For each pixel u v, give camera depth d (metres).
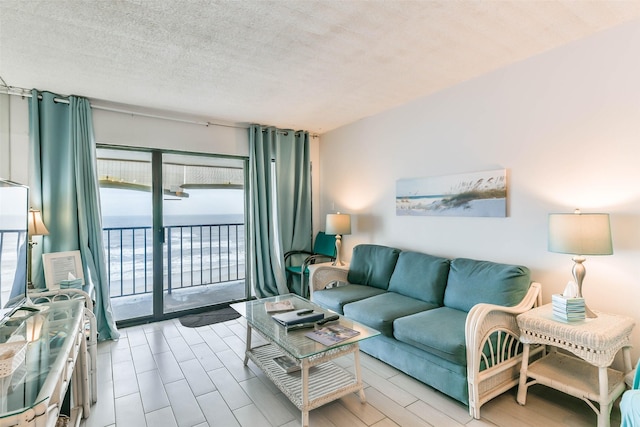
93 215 3.19
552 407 2.04
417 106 3.40
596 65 2.17
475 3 1.81
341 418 1.97
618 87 2.09
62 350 1.42
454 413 2.00
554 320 1.97
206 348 2.98
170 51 2.32
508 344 2.19
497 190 2.72
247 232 4.39
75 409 1.94
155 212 3.72
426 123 3.32
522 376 2.07
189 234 4.69
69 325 1.72
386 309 2.66
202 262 4.81
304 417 1.88
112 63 2.49
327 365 2.47
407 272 3.13
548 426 1.85
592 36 2.19
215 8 1.82
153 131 3.65
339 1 1.78
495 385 2.08
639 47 2.00
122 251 4.39
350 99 3.39
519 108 2.58
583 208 2.26
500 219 2.73
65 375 1.37
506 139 2.68
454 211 3.06
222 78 2.80
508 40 2.24
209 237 4.86
